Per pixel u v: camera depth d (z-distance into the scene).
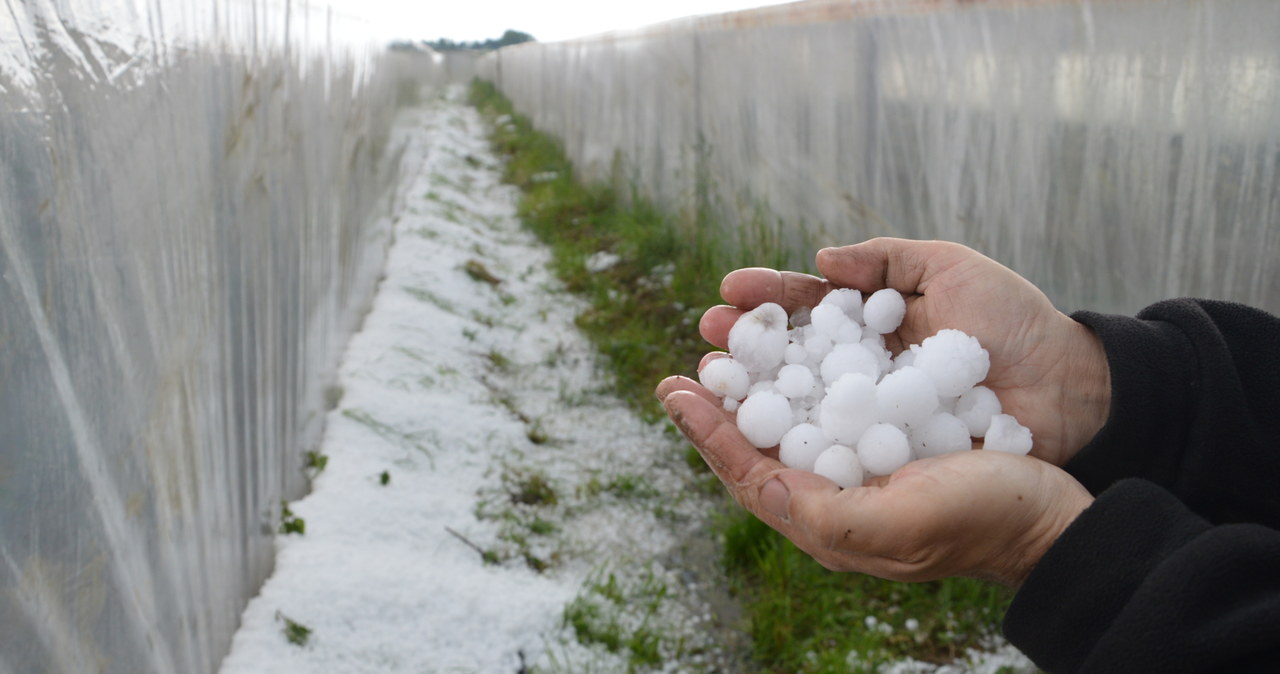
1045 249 2.83
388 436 3.06
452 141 10.71
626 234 5.66
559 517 2.89
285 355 2.55
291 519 2.41
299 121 2.83
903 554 1.07
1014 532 1.05
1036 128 2.80
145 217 1.47
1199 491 1.07
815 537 1.09
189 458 1.69
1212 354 1.09
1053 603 0.92
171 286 1.59
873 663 2.24
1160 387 1.10
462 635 2.20
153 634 1.48
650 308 4.64
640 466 3.26
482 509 2.81
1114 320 1.19
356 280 4.04
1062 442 1.32
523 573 2.56
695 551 2.79
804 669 2.29
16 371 1.09
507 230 6.59
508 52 16.16
